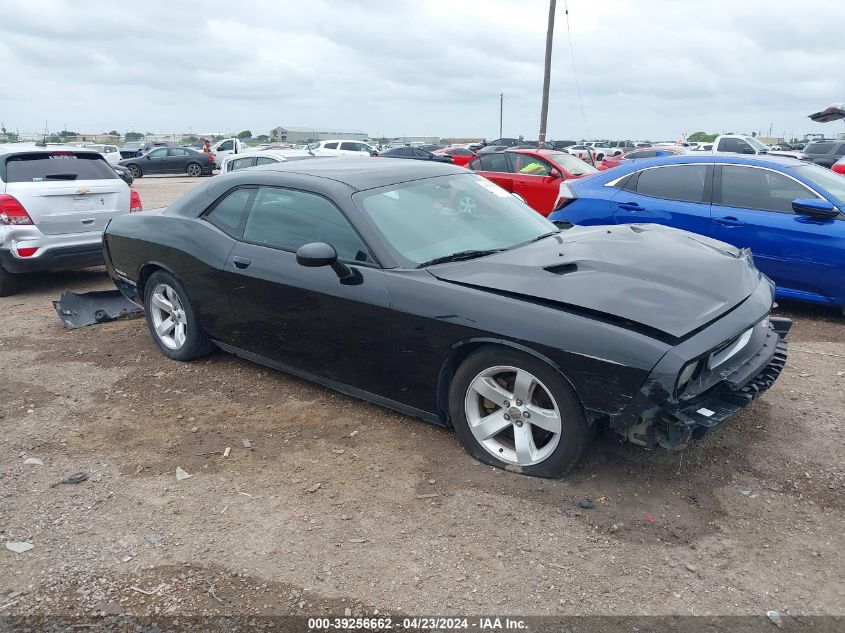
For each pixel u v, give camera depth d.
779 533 2.91
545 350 3.06
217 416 4.18
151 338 5.73
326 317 3.89
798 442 3.68
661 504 3.12
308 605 2.57
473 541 2.90
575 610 2.50
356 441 3.80
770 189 6.24
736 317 3.18
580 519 3.02
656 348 2.87
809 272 5.93
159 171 32.03
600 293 3.15
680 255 3.62
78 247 7.38
